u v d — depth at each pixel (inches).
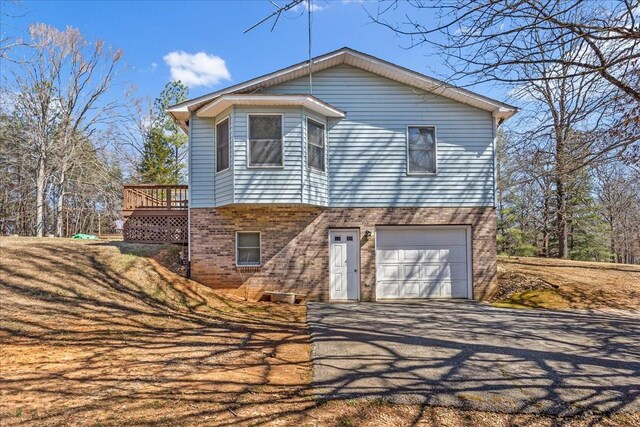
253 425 146.9
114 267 421.7
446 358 237.6
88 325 296.8
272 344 268.2
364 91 477.7
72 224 1173.7
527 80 183.6
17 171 1030.4
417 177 475.5
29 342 250.5
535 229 902.4
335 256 471.2
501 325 335.6
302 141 434.9
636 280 499.5
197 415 153.4
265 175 429.1
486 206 478.0
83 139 1072.8
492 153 481.7
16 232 1096.2
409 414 161.8
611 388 193.0
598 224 951.6
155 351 243.3
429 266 479.2
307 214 464.8
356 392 181.8
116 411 154.6
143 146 1259.8
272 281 456.1
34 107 1000.9
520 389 190.1
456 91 461.4
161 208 534.6
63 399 164.6
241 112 431.8
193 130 465.1
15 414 148.6
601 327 329.1
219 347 257.3
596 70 174.6
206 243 456.8
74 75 1064.2
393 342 275.4
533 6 163.2
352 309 410.6
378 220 469.4
